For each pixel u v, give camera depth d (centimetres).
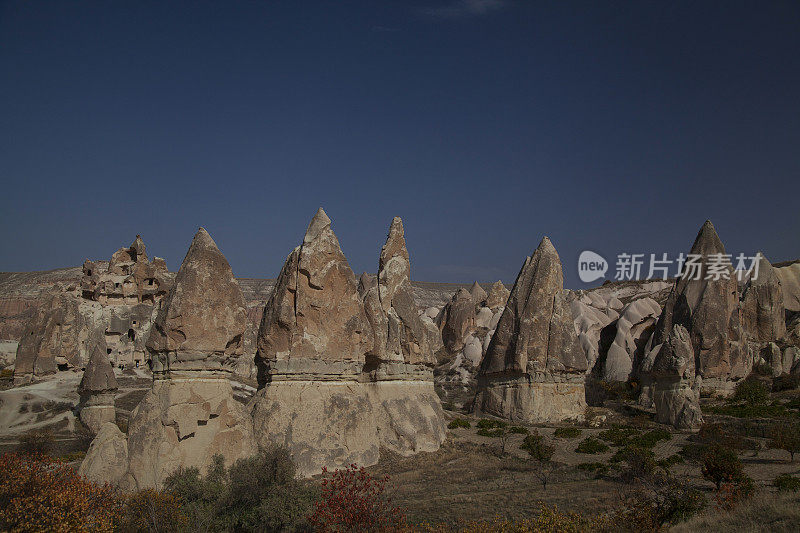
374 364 4378
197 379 3150
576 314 8362
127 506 2634
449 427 4881
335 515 2455
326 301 3816
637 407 5453
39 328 7494
